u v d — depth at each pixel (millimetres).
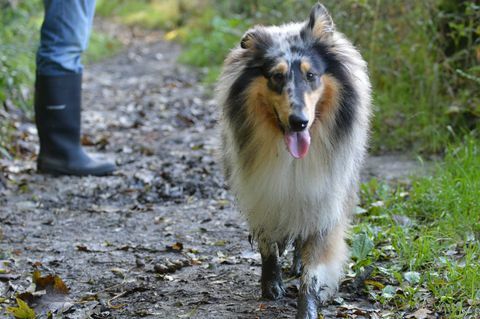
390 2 10297
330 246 5328
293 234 5336
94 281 6004
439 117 9430
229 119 5375
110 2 30953
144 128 11797
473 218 6566
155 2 29922
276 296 5531
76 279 6066
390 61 10258
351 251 5883
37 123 9000
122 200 8219
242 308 5371
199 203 8016
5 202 8078
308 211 5258
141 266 6285
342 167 5336
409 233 6480
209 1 24203
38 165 9109
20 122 11500
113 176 9062
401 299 5312
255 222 5418
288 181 5230
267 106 5176
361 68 5562
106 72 18125
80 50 8945
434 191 7270
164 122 12273
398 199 7281
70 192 8438
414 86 10000
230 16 18672
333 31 5371
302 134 5027
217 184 8562
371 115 6500
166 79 16562
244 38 5305
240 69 5305
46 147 9008
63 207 7977
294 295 5629
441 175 7590
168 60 19734
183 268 6234
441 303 5242
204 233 7082
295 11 12195
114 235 7125
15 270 6234
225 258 6383
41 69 8852
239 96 5281
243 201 5422
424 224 6793
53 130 8922
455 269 5578
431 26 9773
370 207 7059
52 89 8836
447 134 9031
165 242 6871
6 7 13750
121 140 11031
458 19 9531
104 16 30203
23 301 5379
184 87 15500
